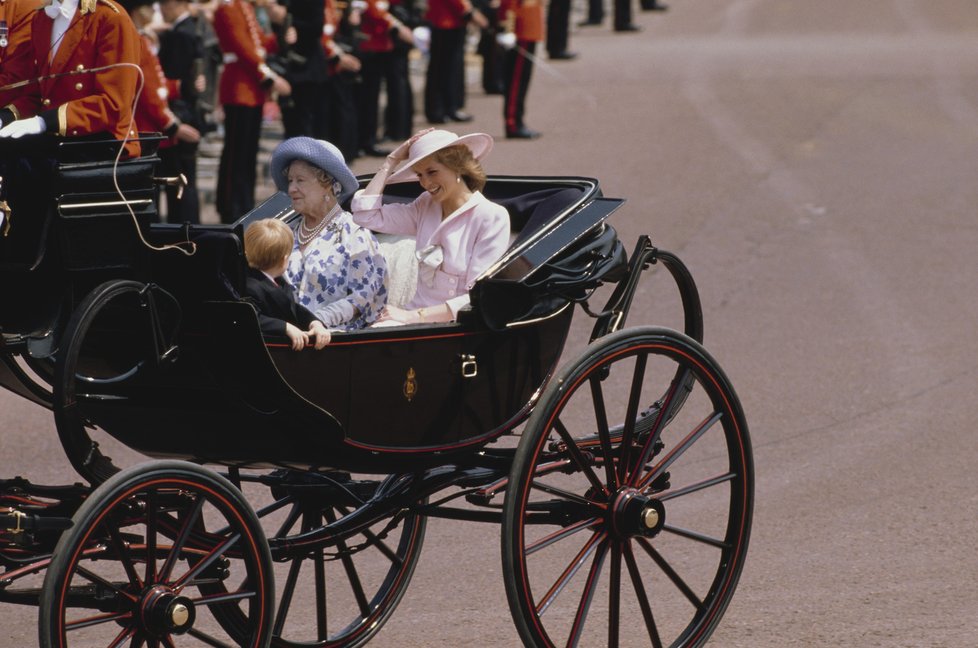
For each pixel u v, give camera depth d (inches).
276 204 737.6
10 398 1121.4
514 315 652.7
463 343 644.7
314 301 690.2
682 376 684.7
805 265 1494.8
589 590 657.0
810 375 1159.0
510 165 2015.3
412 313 687.7
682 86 2716.5
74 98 640.4
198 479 573.6
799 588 776.3
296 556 643.5
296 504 716.7
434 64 2300.7
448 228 715.4
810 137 2208.4
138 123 1333.7
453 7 2279.8
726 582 702.5
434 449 650.2
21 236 617.0
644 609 677.9
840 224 1669.5
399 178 733.3
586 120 2384.4
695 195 1819.6
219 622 693.9
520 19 2192.4
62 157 610.2
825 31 3592.5
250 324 576.7
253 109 1562.5
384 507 673.0
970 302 1355.8
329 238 697.0
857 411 1076.5
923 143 2154.3
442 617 756.0
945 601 750.5
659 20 3954.2
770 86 2689.5
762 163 2021.4
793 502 906.7
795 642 705.0
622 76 2871.6
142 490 558.6
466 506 940.0
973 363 1180.5
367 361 614.9
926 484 928.9
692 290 759.1
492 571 822.5
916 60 2997.0
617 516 660.7
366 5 2010.3
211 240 598.5
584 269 681.0
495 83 2674.7
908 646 693.9
